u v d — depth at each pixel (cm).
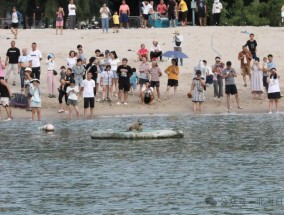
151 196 4419
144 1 12019
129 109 7838
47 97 8075
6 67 8375
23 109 7688
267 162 5259
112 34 10444
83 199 4384
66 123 7144
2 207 4250
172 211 4128
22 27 12912
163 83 8644
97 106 7856
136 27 11575
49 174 4991
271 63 8231
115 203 4294
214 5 11931
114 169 5106
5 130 6750
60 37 10300
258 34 10519
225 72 7875
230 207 4178
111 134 6262
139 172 5009
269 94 7719
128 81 7875
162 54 9056
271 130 6612
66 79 7556
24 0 12775
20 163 5344
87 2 12638
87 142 6122
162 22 11362
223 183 4684
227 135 6384
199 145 5928
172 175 4906
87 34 10444
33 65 8056
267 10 14400
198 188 4575
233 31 10606
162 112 7812
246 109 7938
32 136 6419
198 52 9812
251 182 4697
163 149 5784
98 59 8125
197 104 7906
